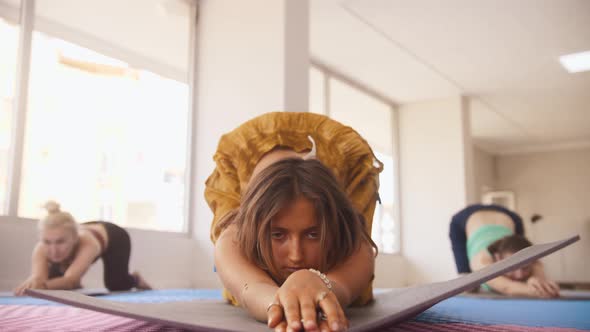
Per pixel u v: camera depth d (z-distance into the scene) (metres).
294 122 1.66
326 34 5.54
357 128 7.43
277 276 1.12
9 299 2.45
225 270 1.10
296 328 0.74
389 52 6.00
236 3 4.52
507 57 6.12
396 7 4.97
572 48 5.85
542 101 7.66
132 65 4.66
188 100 4.62
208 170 4.51
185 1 4.66
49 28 3.94
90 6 4.16
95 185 6.16
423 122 7.66
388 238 7.63
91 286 3.56
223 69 4.51
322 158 1.59
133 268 3.99
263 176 1.12
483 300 2.41
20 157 3.45
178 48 4.70
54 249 2.91
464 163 7.34
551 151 10.30
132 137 5.75
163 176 5.70
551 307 1.89
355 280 1.13
